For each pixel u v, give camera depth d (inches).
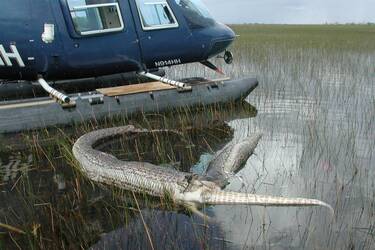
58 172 133.2
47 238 94.6
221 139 163.3
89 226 99.4
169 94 193.2
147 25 198.5
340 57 373.4
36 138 158.9
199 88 199.9
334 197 110.0
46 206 110.7
